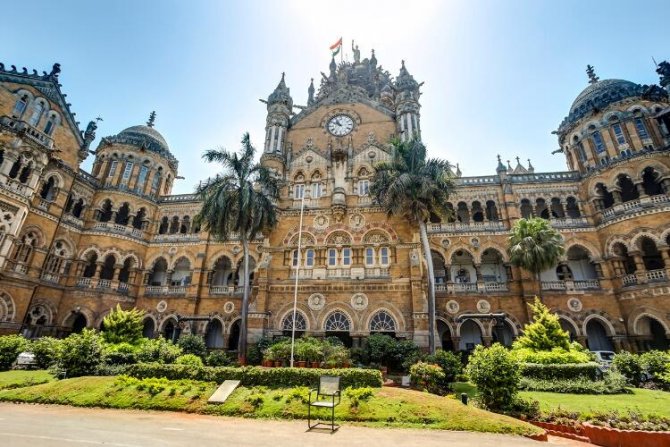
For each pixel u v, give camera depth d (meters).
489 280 39.09
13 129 31.05
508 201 37.69
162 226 45.12
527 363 21.75
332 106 44.84
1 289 30.17
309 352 24.36
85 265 37.91
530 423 13.95
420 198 30.72
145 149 44.78
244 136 33.84
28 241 33.00
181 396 16.39
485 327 33.47
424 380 20.72
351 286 33.12
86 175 39.94
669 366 20.19
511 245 33.75
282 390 16.77
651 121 34.44
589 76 43.03
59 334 34.66
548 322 24.61
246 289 30.27
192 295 38.97
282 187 39.41
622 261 32.84
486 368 15.91
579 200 36.97
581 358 22.08
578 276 36.84
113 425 12.59
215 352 29.20
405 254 33.62
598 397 17.78
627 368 22.27
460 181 40.12
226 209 30.70
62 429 11.73
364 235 35.28
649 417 12.72
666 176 31.64
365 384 17.00
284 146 43.12
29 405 16.11
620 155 34.94
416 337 29.78
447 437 11.72
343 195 36.75
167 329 40.50
